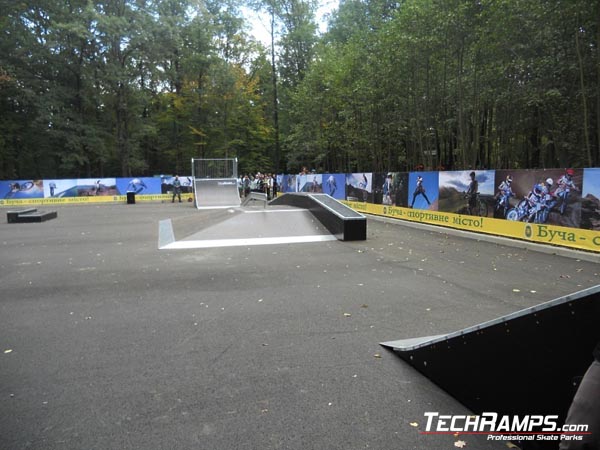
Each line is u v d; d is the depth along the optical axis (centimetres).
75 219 1853
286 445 273
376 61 1931
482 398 296
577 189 925
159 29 3341
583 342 219
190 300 614
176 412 315
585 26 1227
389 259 911
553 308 234
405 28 1644
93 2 3250
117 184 3225
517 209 1094
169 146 4291
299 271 798
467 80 1700
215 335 474
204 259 922
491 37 1391
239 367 391
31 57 3222
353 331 482
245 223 1347
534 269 798
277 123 4006
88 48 3288
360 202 1991
